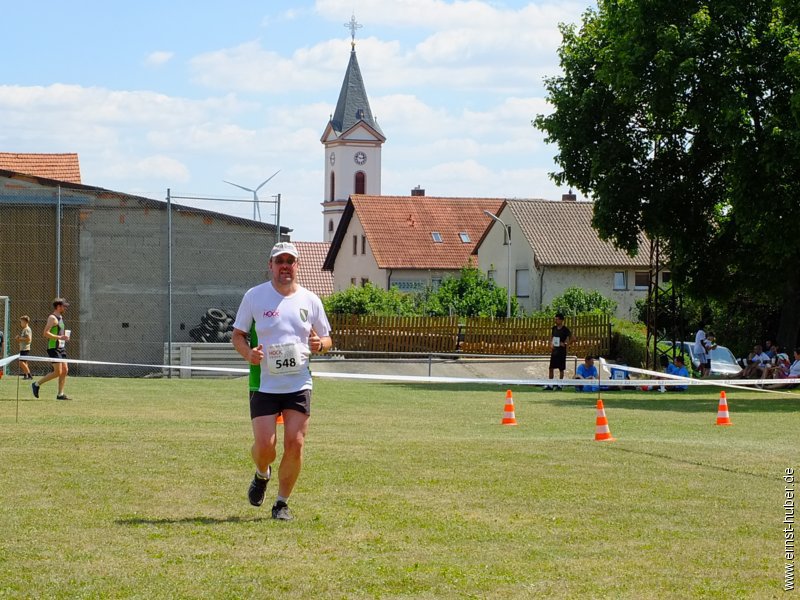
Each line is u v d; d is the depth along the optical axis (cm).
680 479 1172
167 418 1942
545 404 2575
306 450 1390
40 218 3553
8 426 1689
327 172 15812
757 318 5484
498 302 6319
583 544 847
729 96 3198
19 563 766
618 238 3925
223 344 3462
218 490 1072
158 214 3644
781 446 1543
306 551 814
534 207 7475
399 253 8612
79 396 2486
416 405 2508
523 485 1123
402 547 830
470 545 841
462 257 8669
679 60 3256
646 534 887
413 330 4900
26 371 3023
